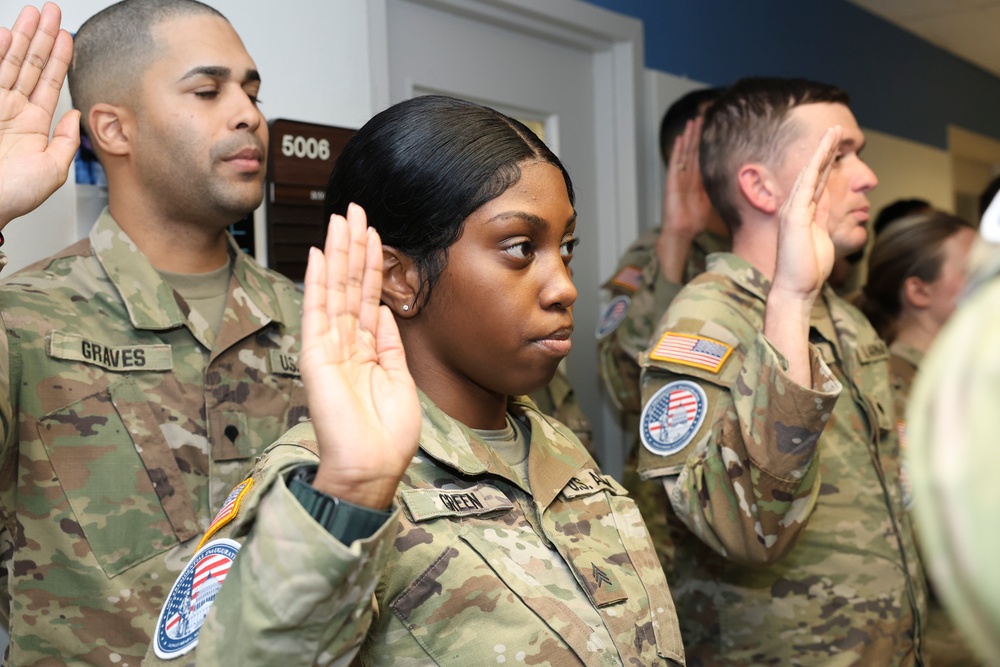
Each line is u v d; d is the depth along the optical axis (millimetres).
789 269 1099
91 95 1292
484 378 838
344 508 606
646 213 2695
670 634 858
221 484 1236
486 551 775
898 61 4387
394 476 630
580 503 895
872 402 1404
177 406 1229
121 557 1135
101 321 1220
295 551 590
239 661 598
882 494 1350
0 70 1089
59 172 1079
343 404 627
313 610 591
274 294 1414
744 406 1097
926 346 2154
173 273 1312
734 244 1525
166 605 707
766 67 3373
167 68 1247
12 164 1050
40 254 1427
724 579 1340
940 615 1892
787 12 3516
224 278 1373
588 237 2613
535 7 2281
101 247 1263
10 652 1097
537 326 812
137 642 1116
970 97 5121
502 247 803
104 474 1148
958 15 4254
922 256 2137
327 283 670
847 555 1302
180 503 1190
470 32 2236
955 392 267
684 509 1164
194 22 1276
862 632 1285
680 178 2172
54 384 1145
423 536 757
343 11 1829
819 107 1440
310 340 647
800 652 1291
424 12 2117
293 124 1678
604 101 2639
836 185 1450
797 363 1065
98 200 1489
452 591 746
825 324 1424
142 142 1260
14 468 1116
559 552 821
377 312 698
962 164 5516
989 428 255
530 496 859
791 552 1304
